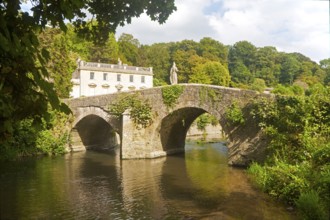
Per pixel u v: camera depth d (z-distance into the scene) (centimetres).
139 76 5412
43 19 438
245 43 8662
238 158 1906
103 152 2983
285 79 8262
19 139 2534
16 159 2438
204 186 1511
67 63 3578
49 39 3353
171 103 2242
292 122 1567
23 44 371
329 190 1027
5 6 378
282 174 1280
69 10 433
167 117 2328
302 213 986
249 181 1541
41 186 1573
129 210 1190
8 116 363
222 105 1980
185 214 1123
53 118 2822
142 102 2386
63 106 388
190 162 2233
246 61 8619
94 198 1357
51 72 3294
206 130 4531
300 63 8450
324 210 941
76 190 1495
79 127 3055
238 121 1886
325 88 1608
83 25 817
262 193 1318
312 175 1167
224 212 1110
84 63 4991
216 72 6438
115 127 2555
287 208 1115
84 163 2288
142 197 1365
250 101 1848
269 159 1622
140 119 2380
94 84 4984
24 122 2542
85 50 5725
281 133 1620
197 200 1289
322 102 1520
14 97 372
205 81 6350
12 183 1636
